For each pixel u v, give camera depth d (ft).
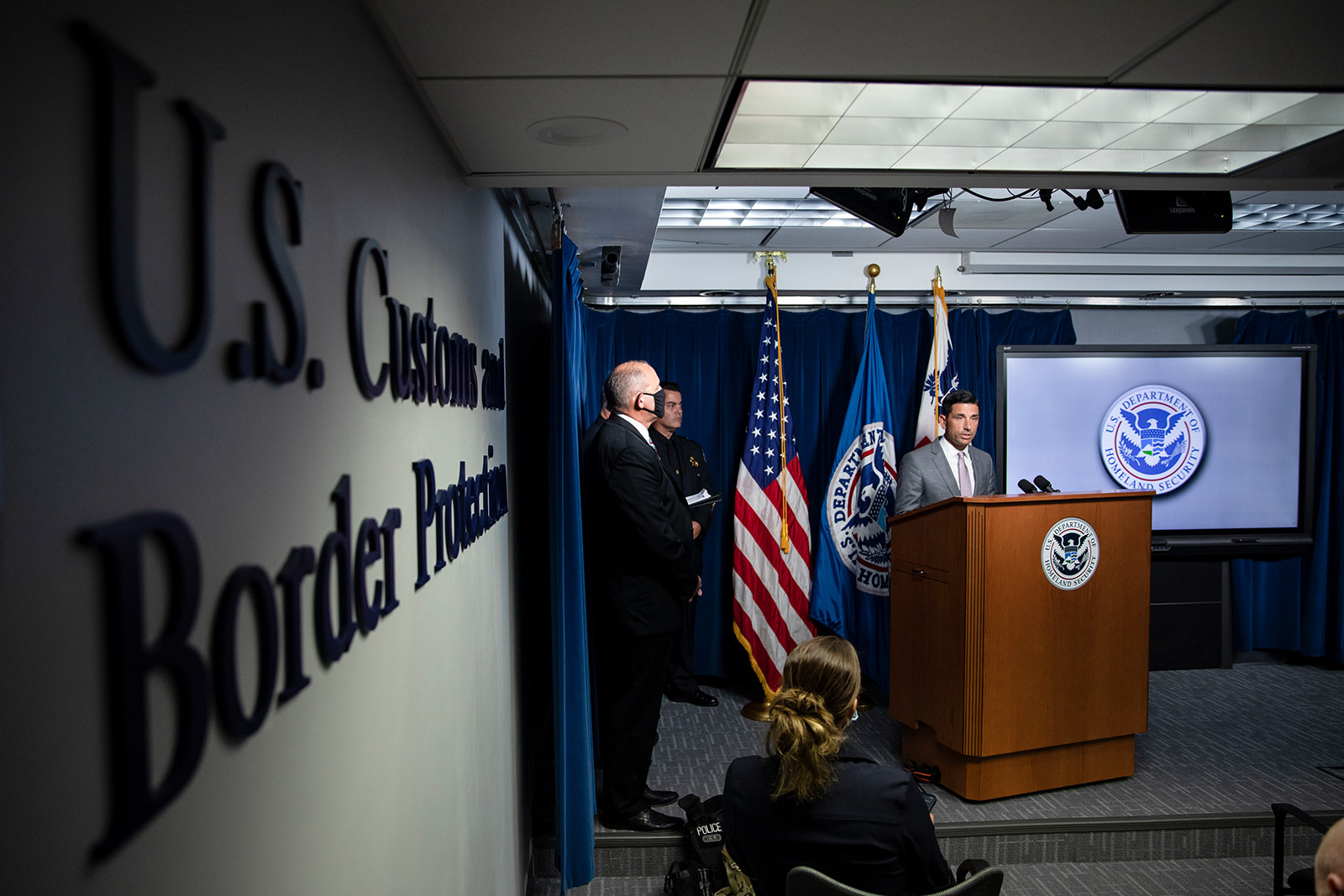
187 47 1.75
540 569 11.06
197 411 1.77
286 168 2.26
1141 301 15.43
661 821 8.50
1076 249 14.14
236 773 1.97
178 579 1.66
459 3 3.21
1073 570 8.82
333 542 2.60
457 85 4.00
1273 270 14.76
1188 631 14.88
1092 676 8.98
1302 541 13.80
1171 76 4.24
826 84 4.24
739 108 4.55
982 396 14.61
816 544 14.15
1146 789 9.29
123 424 1.50
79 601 1.38
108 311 1.45
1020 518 8.53
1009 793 8.89
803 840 4.41
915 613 9.50
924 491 11.00
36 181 1.28
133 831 1.49
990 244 13.66
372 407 3.13
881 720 11.78
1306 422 13.98
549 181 5.68
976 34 3.70
